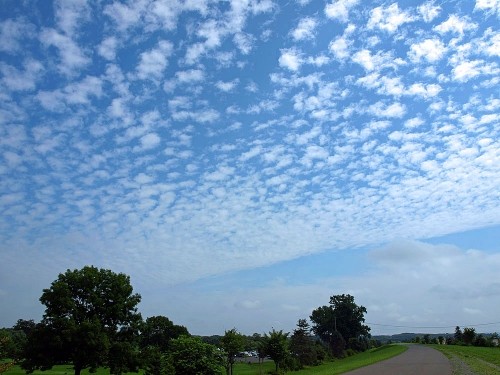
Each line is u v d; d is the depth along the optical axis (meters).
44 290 44.16
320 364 70.69
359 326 124.06
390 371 36.53
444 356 55.69
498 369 34.38
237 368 59.44
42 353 41.69
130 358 46.12
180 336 24.33
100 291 47.22
